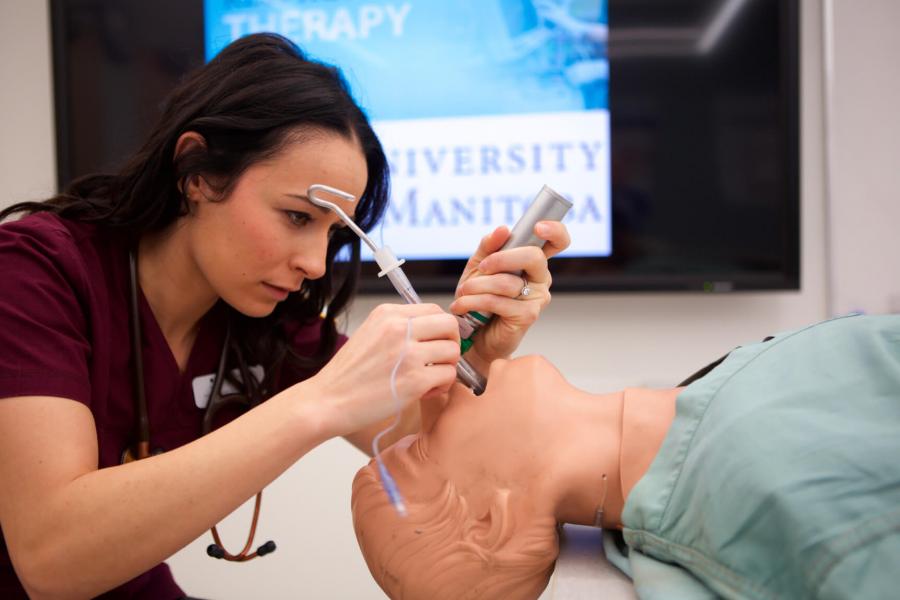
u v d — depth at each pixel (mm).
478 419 663
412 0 1744
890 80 1630
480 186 1747
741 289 1647
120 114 1831
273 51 804
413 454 678
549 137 1718
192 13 1810
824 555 442
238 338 991
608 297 1759
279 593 1721
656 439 633
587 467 629
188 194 784
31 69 1896
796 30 1601
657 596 542
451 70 1741
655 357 1748
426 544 626
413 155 1765
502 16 1717
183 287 885
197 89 797
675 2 1664
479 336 843
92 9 1832
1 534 773
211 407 950
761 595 480
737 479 506
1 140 1897
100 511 604
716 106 1661
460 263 1761
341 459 1708
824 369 554
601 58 1690
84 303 785
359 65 1770
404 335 639
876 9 1627
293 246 750
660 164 1686
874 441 473
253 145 718
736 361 621
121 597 897
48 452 640
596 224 1713
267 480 628
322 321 1070
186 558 1732
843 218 1661
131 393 875
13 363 666
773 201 1653
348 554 1704
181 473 608
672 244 1690
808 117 1668
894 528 432
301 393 641
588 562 664
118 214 831
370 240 726
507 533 619
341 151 740
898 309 1650
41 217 813
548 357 1776
